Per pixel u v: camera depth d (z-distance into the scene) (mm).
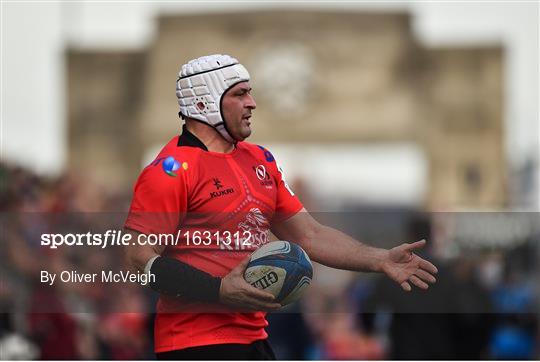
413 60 152250
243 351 15742
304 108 150250
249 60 151125
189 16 154000
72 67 156125
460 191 149500
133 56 157000
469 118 151875
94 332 30156
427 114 152000
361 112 150000
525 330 36312
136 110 156000
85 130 155750
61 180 44062
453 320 28109
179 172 15406
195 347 15602
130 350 31062
